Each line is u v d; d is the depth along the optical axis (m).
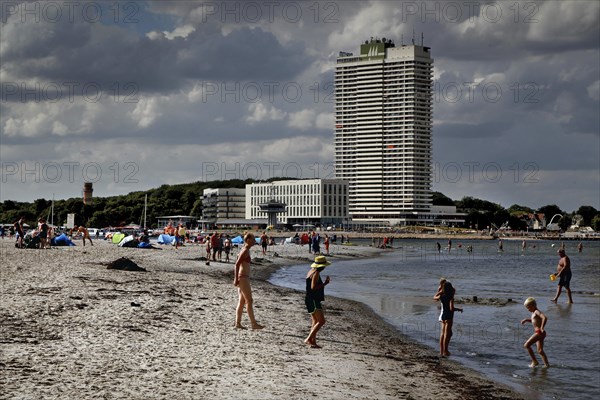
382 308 33.62
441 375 17.92
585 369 19.81
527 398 16.19
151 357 16.06
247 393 13.27
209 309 26.02
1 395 11.90
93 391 12.53
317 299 20.14
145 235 83.81
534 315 20.58
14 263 42.09
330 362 17.78
